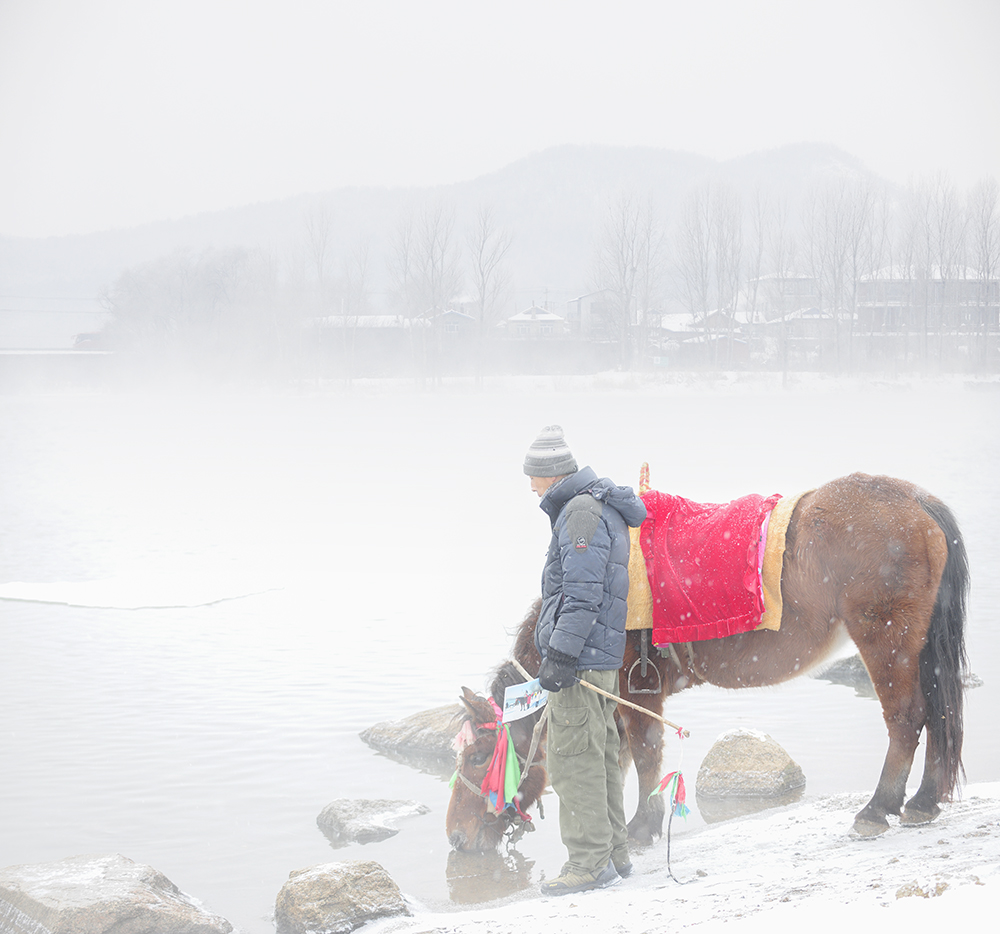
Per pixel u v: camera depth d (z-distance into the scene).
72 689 9.76
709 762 7.03
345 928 4.94
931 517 5.21
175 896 5.23
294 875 5.26
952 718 5.12
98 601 14.25
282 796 7.02
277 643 11.57
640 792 5.77
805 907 3.51
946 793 5.16
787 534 5.35
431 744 7.87
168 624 12.71
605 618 4.78
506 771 5.60
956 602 5.18
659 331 111.75
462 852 5.91
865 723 8.29
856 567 5.18
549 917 4.35
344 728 8.50
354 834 6.25
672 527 5.57
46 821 6.58
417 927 4.63
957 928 2.94
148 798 6.96
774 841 5.34
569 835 4.88
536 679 5.25
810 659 5.39
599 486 4.92
